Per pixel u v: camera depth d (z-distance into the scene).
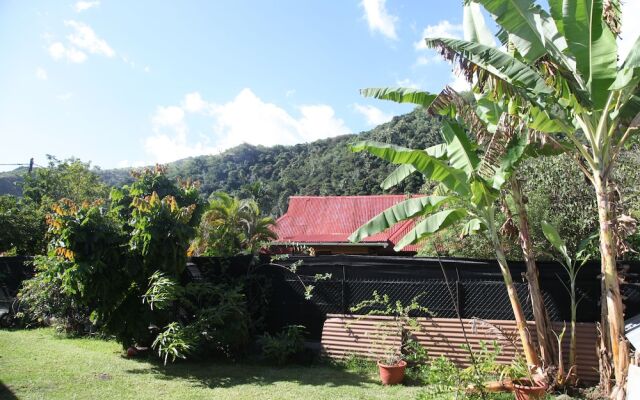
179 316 9.41
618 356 6.00
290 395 6.71
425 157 7.41
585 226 10.38
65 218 8.54
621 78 5.73
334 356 8.70
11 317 12.59
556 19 6.38
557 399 6.27
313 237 21.72
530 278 7.23
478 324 7.88
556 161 11.17
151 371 7.98
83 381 7.09
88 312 11.02
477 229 7.95
